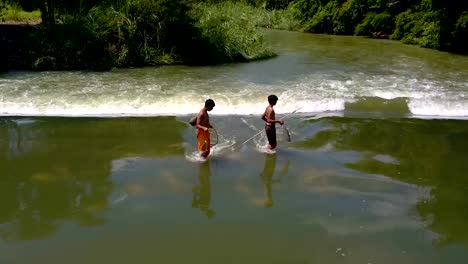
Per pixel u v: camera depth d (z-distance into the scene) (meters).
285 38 30.73
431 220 7.10
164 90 14.25
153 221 6.90
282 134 10.94
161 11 19.25
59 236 6.44
